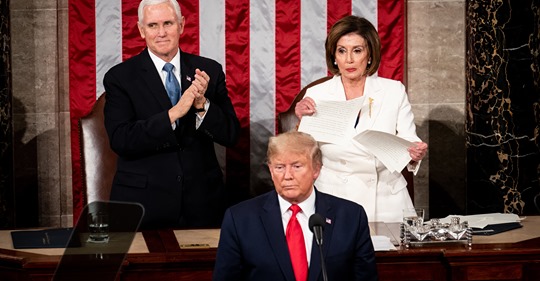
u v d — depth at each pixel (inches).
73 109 599.5
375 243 376.5
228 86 603.5
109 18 594.2
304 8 601.0
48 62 606.9
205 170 474.6
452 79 621.9
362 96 436.5
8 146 587.8
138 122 455.5
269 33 601.9
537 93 581.0
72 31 593.9
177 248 378.9
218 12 598.9
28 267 355.3
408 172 521.0
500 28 579.5
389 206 450.0
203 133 464.8
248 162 609.3
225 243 318.3
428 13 616.7
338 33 441.7
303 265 314.0
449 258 369.4
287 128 533.0
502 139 585.6
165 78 472.4
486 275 372.5
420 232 384.2
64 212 619.5
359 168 445.4
